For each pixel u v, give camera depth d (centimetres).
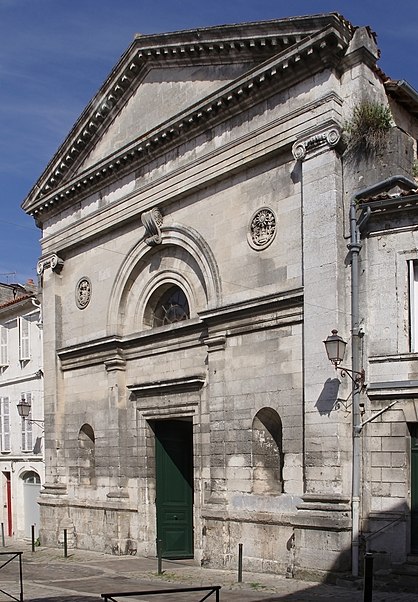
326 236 1491
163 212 1972
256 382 1623
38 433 2667
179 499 1998
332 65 1541
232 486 1653
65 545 2030
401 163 1480
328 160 1512
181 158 1906
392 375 1395
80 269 2319
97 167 2153
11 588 1458
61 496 2269
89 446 2244
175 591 793
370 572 893
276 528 1531
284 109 1628
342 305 1466
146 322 2067
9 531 2838
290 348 1559
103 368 2155
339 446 1411
